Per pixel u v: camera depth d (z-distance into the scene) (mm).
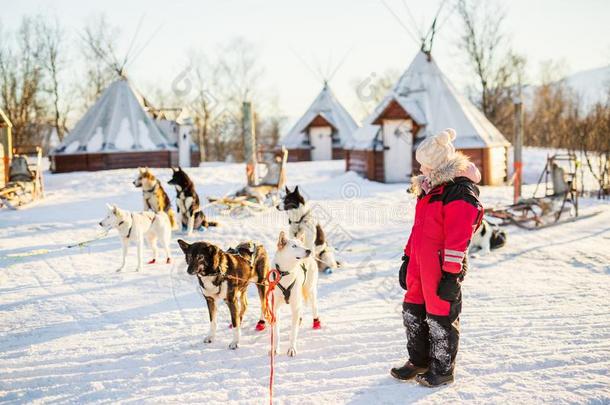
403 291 7117
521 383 4332
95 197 16203
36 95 37219
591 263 8320
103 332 5715
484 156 18922
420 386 4359
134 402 4207
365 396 4215
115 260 8852
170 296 6969
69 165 23938
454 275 4047
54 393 4391
